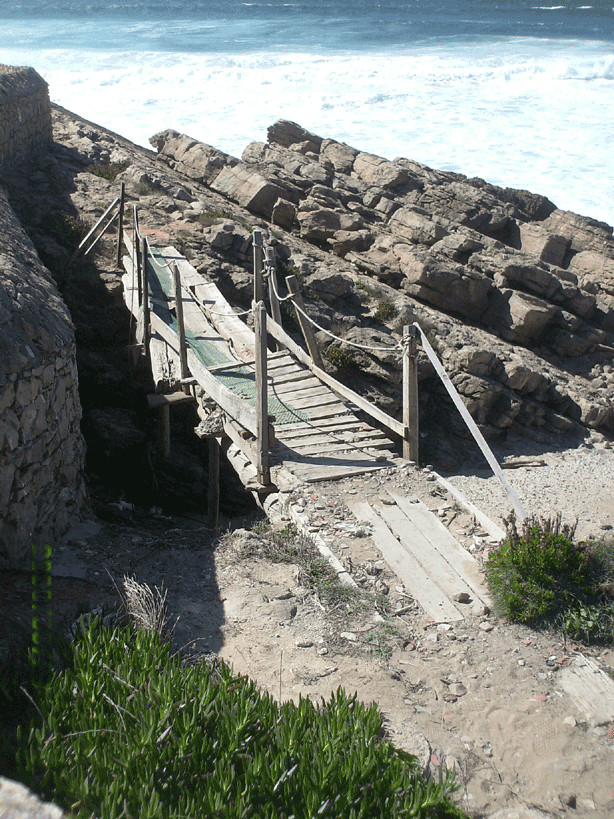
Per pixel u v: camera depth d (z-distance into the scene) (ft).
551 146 130.62
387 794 15.79
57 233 57.31
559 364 60.59
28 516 26.81
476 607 24.67
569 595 24.14
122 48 229.66
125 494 45.32
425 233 68.95
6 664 19.22
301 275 57.16
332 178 78.84
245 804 14.79
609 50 232.73
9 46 227.61
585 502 38.70
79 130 82.17
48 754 15.10
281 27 291.79
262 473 32.55
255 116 148.46
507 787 17.97
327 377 40.73
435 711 20.20
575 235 76.13
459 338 54.34
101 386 48.67
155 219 62.54
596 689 21.16
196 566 27.22
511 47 240.32
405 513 30.45
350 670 21.48
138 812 14.32
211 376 36.40
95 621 19.98
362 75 186.29
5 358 25.85
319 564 26.63
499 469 29.86
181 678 18.30
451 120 147.33
